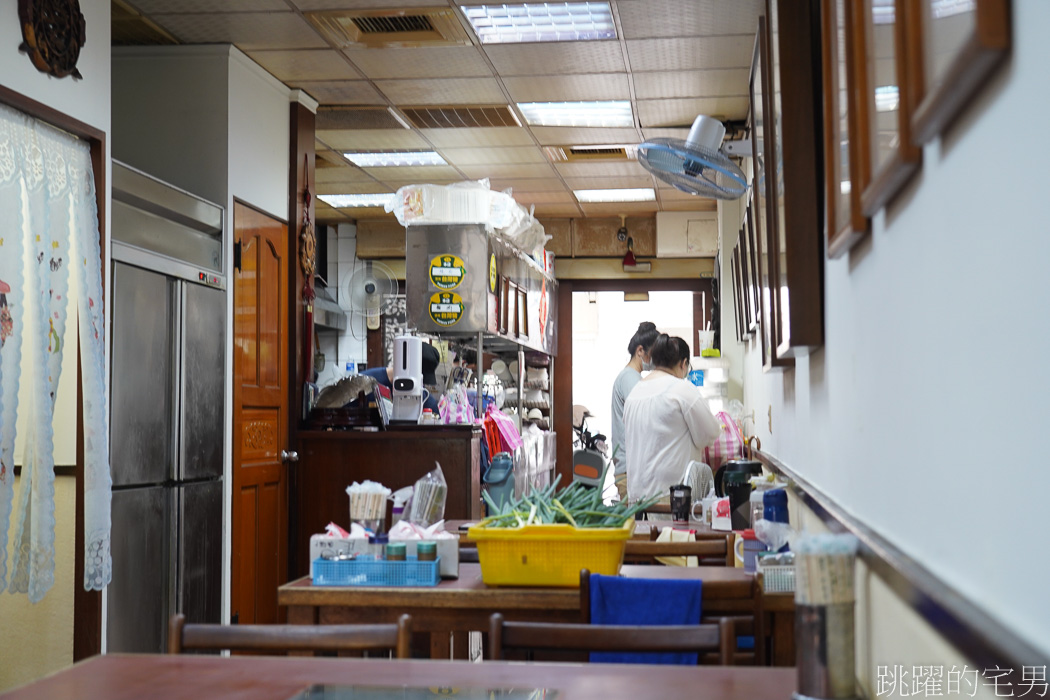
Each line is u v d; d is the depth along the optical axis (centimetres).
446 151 771
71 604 400
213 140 537
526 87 616
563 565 285
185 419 474
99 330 385
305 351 625
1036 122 100
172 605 462
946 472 140
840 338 245
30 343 388
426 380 652
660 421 505
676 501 454
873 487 200
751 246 507
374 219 1030
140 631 439
